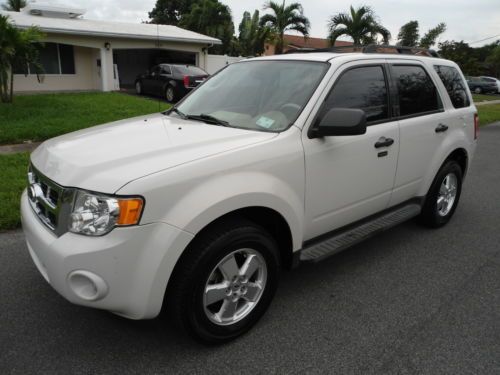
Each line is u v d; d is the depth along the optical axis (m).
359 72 3.49
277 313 3.13
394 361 2.65
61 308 3.09
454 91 4.71
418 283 3.62
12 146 8.04
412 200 4.35
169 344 2.75
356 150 3.34
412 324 3.03
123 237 2.20
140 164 2.39
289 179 2.87
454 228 4.89
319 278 3.67
